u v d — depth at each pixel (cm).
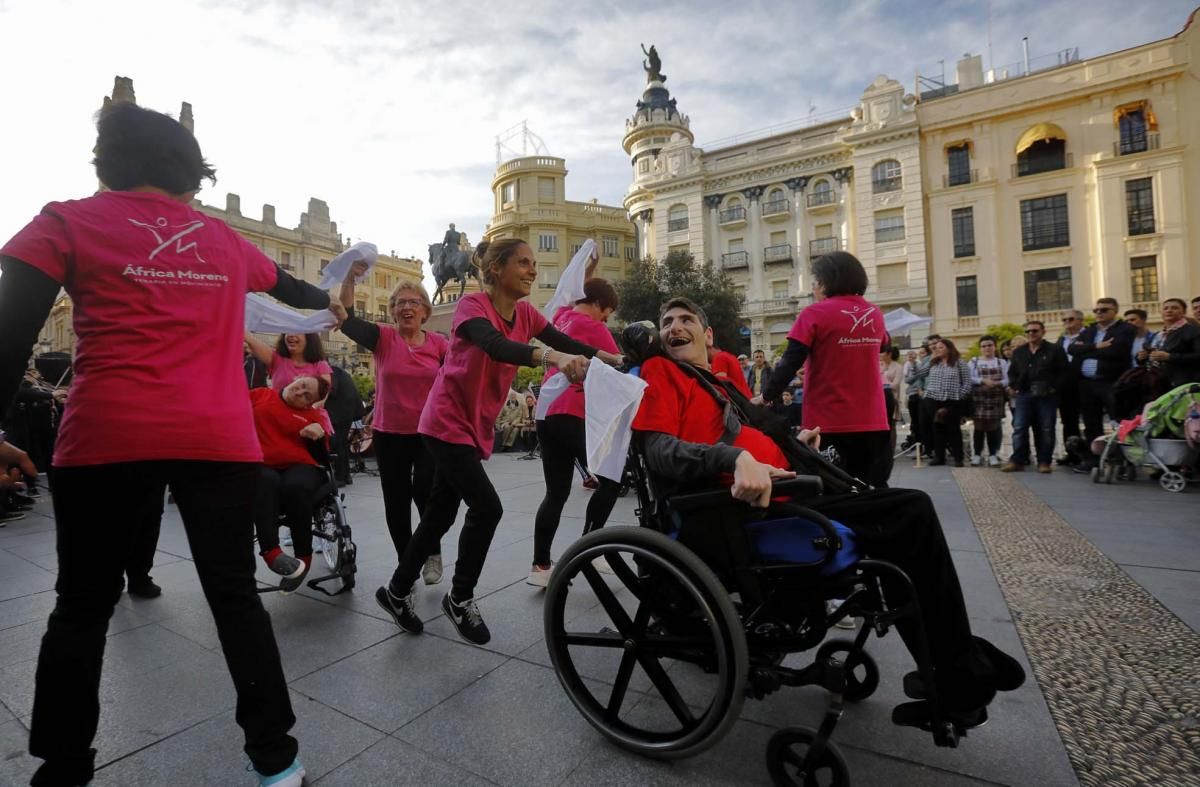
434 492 275
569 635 200
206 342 167
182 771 182
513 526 480
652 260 3234
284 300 212
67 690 163
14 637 284
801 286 3381
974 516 469
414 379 341
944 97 3050
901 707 169
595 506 338
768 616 182
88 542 161
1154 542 377
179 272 164
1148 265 2694
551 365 205
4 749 195
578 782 173
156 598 333
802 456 209
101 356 154
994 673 162
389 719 207
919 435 870
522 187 4591
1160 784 162
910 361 981
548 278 4516
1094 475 605
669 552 172
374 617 301
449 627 286
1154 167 2673
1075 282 2825
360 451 835
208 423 161
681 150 3722
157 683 237
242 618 167
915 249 3058
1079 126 2823
